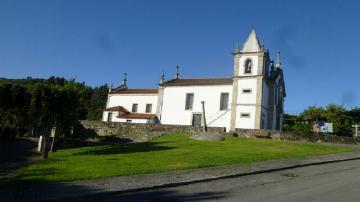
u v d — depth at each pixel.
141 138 35.44
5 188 12.36
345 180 15.89
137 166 17.55
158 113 57.84
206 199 12.02
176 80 60.41
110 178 14.62
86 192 12.05
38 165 17.88
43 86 22.77
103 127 44.72
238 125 51.16
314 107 66.88
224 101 53.56
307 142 36.00
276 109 56.72
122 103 63.62
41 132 25.98
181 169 17.16
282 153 24.83
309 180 15.82
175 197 12.23
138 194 12.53
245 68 52.44
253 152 24.61
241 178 15.99
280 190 13.64
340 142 38.41
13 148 26.98
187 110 55.69
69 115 24.25
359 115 63.19
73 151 25.70
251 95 51.16
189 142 30.11
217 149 25.66
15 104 22.34
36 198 11.08
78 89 24.50
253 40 52.81
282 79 59.62
